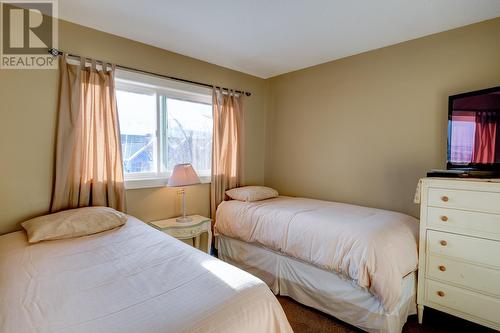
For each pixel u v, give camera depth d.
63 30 2.09
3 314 0.87
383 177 2.72
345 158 3.00
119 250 1.47
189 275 1.17
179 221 2.62
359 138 2.88
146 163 2.67
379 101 2.72
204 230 2.69
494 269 1.63
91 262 1.31
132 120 2.56
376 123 2.75
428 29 2.29
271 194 3.16
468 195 1.70
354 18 2.11
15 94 1.89
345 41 2.55
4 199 1.87
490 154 1.88
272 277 2.39
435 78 2.38
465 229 1.72
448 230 1.79
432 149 2.41
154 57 2.63
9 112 1.87
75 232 1.69
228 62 3.11
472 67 2.19
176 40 2.51
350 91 2.94
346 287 1.88
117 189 2.33
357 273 1.70
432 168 2.41
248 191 2.99
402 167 2.59
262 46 2.66
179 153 2.92
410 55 2.51
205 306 0.93
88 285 1.08
